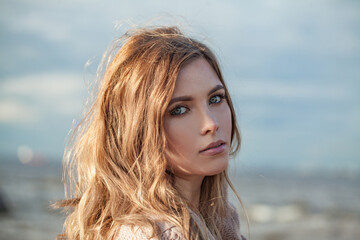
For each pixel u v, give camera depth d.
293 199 25.48
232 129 2.05
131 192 1.67
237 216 2.24
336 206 21.97
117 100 1.76
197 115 1.70
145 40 1.79
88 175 1.83
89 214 1.77
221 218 2.09
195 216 1.74
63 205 1.94
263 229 14.18
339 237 13.09
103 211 1.74
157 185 1.66
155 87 1.66
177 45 1.75
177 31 1.96
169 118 1.70
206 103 1.71
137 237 1.54
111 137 1.80
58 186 25.69
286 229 14.34
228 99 2.00
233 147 2.20
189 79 1.69
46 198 17.47
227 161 1.75
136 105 1.70
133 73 1.72
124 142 1.71
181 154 1.70
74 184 1.99
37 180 30.75
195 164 1.70
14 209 14.60
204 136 1.70
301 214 18.73
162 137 1.67
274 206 21.20
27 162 82.25
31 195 19.20
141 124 1.70
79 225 1.77
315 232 13.86
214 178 2.06
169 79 1.66
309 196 28.39
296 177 63.19
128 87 1.72
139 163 1.72
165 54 1.71
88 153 1.86
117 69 1.78
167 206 1.67
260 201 23.22
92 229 1.69
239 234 2.22
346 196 29.23
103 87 1.81
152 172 1.68
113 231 1.61
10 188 23.28
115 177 1.74
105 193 1.79
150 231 1.54
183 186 1.83
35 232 10.99
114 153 1.79
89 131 1.88
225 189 2.12
